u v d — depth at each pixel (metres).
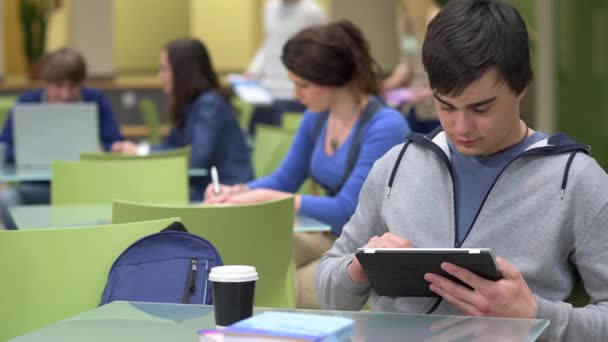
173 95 6.20
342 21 4.07
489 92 2.23
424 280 2.23
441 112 2.32
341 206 3.93
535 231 2.34
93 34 11.87
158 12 15.52
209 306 2.18
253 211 3.30
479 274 2.13
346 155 4.02
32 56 12.04
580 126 6.75
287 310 2.09
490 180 2.42
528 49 2.27
